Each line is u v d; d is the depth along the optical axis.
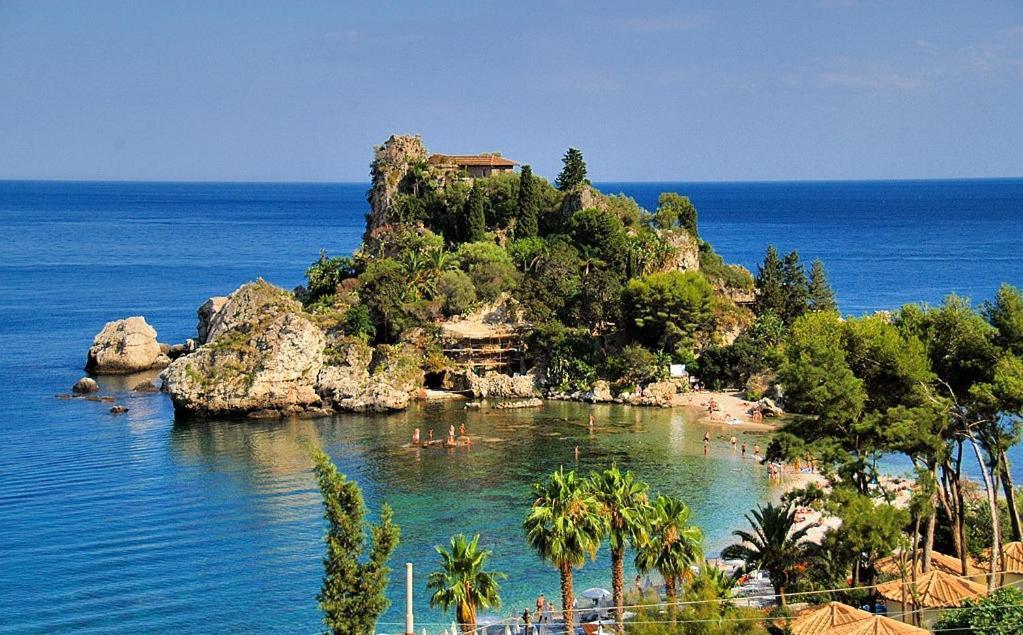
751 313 184.75
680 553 66.94
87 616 79.56
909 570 73.88
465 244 191.88
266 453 130.50
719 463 123.94
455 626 68.81
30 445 133.38
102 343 185.50
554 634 73.31
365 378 157.25
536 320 172.75
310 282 196.75
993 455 74.31
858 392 71.88
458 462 125.62
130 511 105.88
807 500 72.94
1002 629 59.16
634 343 168.75
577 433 140.25
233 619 79.50
